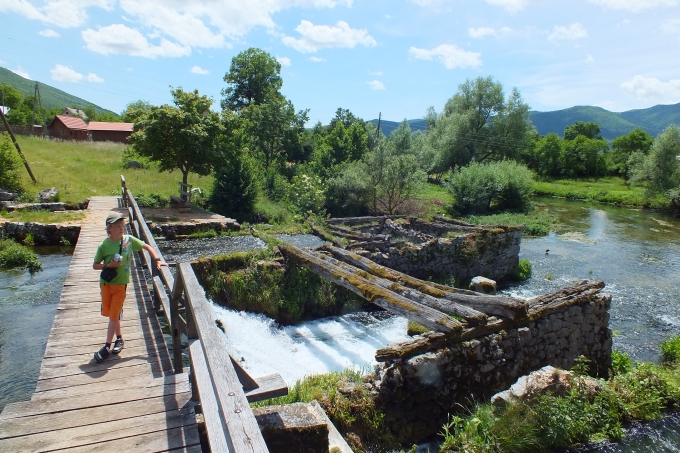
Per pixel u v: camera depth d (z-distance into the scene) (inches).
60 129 1941.4
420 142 1640.0
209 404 113.2
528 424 240.4
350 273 394.3
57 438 141.7
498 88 1766.7
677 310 540.1
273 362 342.0
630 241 938.1
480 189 1178.0
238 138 845.2
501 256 653.3
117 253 203.6
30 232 579.8
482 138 1726.1
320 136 1589.6
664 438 265.0
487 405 268.4
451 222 847.7
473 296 348.5
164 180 956.0
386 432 257.4
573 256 790.5
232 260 440.1
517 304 317.7
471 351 294.0
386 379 268.2
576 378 285.4
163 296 236.2
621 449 249.9
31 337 331.0
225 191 797.2
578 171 2618.1
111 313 205.3
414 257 574.6
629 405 289.3
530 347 327.6
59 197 737.0
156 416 156.2
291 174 1179.9
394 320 456.1
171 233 599.5
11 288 429.4
